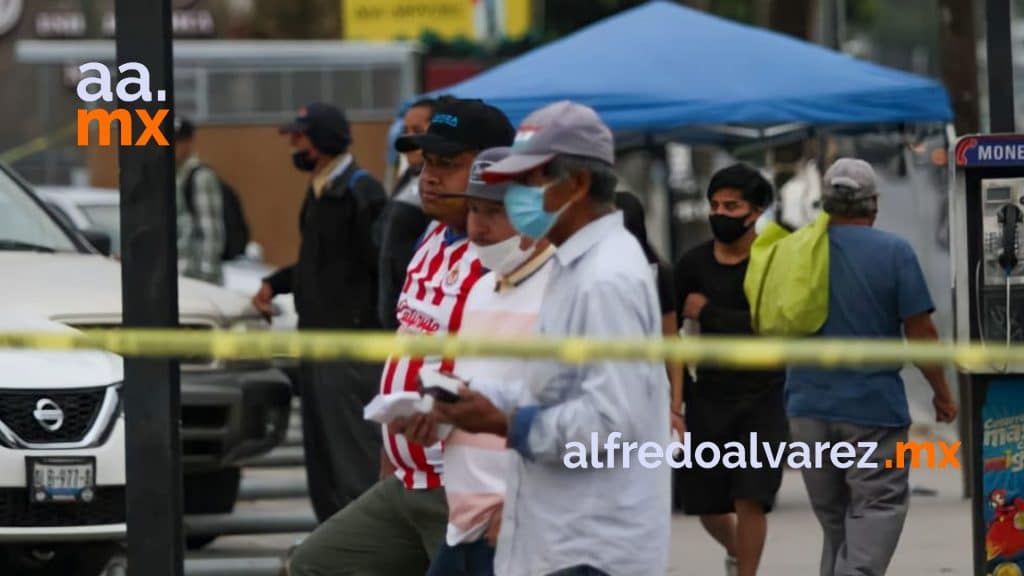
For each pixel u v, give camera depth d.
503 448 17.53
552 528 15.35
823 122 39.47
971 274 22.58
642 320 15.29
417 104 27.84
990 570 22.45
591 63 40.28
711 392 26.62
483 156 16.69
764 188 28.03
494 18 112.25
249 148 72.56
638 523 15.31
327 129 30.70
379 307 28.73
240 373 30.62
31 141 75.62
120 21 18.98
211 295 31.14
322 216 30.97
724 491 26.75
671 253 59.59
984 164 22.33
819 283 24.09
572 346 13.99
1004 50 26.42
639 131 43.09
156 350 15.29
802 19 64.25
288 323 49.75
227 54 72.19
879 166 45.59
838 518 24.62
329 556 19.89
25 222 31.02
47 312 26.89
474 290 17.27
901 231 47.69
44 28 103.38
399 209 27.91
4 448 25.19
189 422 29.83
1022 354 14.02
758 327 24.72
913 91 40.12
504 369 16.72
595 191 15.46
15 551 26.77
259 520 32.25
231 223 46.38
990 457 22.45
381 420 16.19
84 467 25.50
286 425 31.89
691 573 29.75
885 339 24.17
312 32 113.06
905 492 24.03
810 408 24.09
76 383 25.70
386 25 112.06
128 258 19.03
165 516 19.09
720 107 39.09
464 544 17.77
